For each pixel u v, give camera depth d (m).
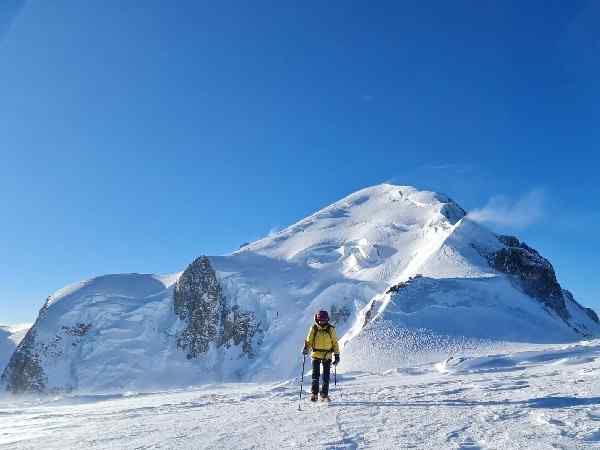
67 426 9.94
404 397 10.22
